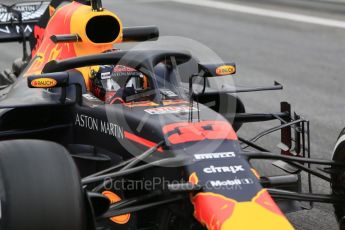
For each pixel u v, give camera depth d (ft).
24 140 50.70
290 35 172.14
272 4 216.13
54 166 48.19
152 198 54.49
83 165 62.28
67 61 60.29
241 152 53.11
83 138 63.57
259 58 147.02
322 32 175.11
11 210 45.83
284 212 55.83
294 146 66.28
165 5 219.41
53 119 67.56
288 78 129.90
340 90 121.29
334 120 103.19
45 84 58.80
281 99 115.24
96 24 69.15
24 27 95.40
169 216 53.83
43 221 46.11
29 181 46.93
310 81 127.65
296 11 203.72
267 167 84.07
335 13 198.49
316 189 76.38
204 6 217.36
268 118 66.23
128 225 56.70
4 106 62.80
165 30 177.58
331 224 68.54
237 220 45.91
